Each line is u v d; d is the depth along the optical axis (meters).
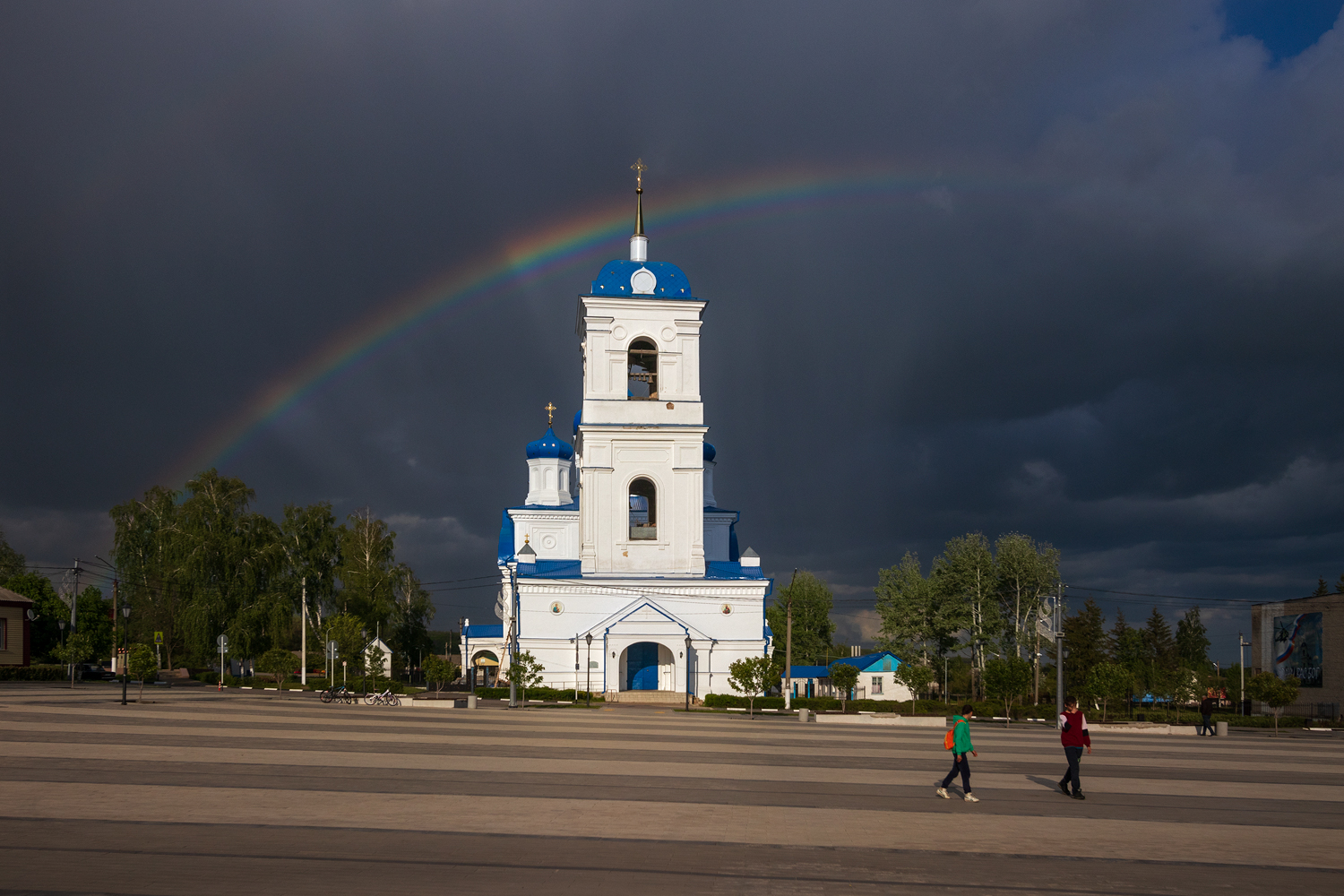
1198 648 167.50
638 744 38.53
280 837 17.69
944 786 25.44
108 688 72.88
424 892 13.98
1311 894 15.39
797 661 129.00
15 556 132.25
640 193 82.44
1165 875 16.52
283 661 83.62
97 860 15.58
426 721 48.84
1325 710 77.56
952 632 105.44
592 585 76.31
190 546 96.88
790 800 23.97
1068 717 26.42
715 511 96.25
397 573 111.44
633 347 79.06
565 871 15.52
